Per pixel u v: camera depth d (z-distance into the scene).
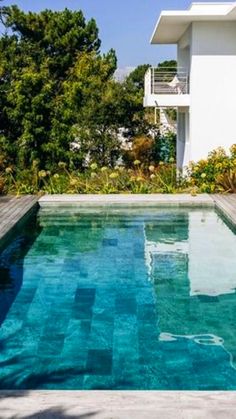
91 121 24.72
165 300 8.97
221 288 9.56
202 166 18.95
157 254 11.76
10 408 4.77
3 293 9.32
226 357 6.88
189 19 20.19
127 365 6.68
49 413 4.67
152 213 15.90
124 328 7.83
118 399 4.93
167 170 19.66
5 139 21.23
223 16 19.62
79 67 34.69
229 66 20.61
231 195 17.38
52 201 16.78
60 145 21.56
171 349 7.12
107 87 25.84
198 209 16.31
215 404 4.80
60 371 6.53
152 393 5.06
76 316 8.28
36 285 9.73
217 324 7.96
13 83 21.69
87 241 12.95
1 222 13.27
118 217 15.47
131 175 19.34
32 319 8.16
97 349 7.14
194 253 11.81
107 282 9.90
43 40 36.78
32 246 12.51
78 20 37.59
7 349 7.14
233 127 20.78
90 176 19.34
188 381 6.27
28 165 21.23
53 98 22.16
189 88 21.16
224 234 13.46
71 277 10.20
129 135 26.41
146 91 21.78
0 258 11.48
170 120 31.00
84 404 4.84
